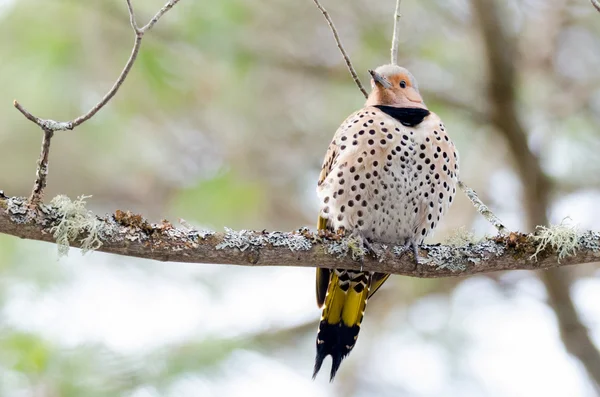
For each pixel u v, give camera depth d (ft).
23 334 32.32
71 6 37.27
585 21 41.06
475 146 41.50
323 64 39.40
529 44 41.39
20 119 39.68
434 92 39.27
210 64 39.09
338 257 23.67
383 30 39.73
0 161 40.63
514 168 39.17
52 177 41.11
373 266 24.11
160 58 37.35
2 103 38.11
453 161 28.43
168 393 32.63
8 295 34.35
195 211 38.75
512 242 24.21
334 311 27.66
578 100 40.42
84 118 20.08
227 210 39.06
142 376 32.81
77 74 37.93
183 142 41.22
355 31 39.88
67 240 20.80
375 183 27.35
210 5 37.19
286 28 39.45
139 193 41.81
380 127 27.53
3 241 36.42
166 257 21.84
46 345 32.14
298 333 41.45
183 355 34.06
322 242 23.49
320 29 39.78
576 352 38.45
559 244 23.86
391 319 42.57
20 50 37.29
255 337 38.55
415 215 27.89
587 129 40.06
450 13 40.24
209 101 40.01
